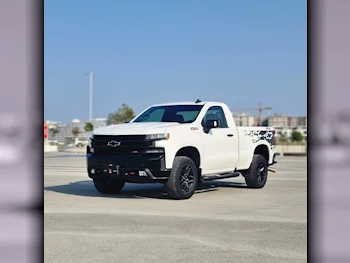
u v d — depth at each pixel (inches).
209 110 410.0
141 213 303.7
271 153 474.6
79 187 444.1
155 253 207.2
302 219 286.4
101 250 211.2
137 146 358.3
